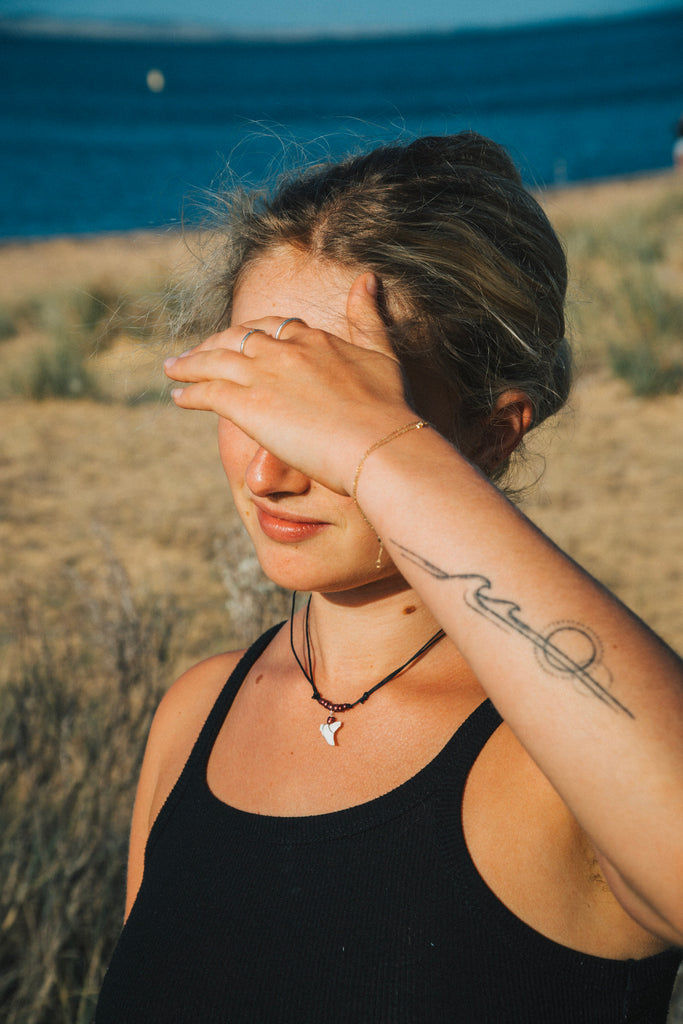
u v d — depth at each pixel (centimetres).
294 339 90
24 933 278
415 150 113
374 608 112
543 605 73
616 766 68
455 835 94
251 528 108
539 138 4838
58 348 1078
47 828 287
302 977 95
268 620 258
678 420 834
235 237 118
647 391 888
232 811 111
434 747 103
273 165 149
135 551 639
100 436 905
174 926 106
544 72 9994
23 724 299
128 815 294
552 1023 87
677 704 69
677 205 1673
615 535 630
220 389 87
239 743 119
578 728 69
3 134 5334
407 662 112
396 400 85
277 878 101
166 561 612
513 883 91
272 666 126
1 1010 255
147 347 164
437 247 105
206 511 720
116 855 278
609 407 875
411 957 92
